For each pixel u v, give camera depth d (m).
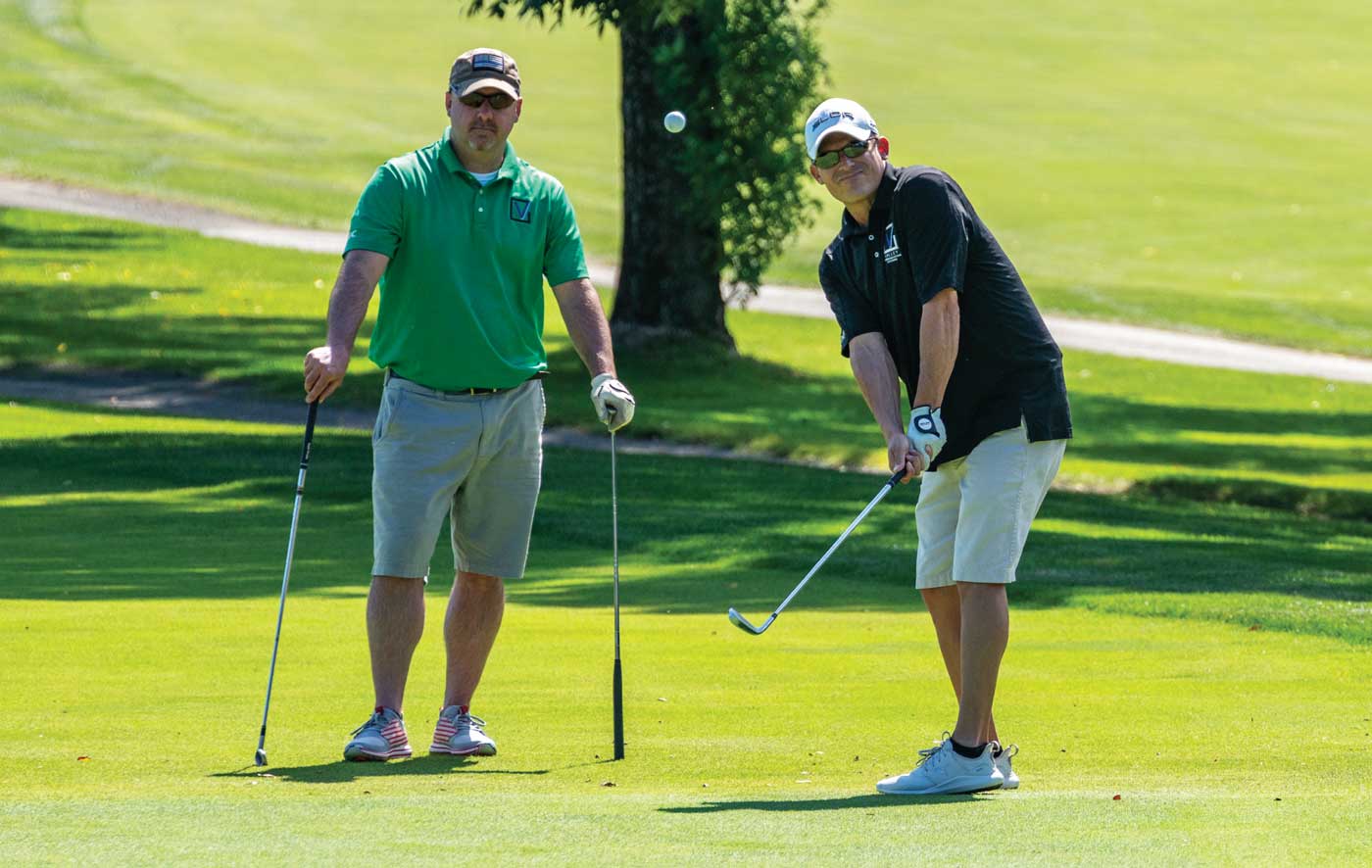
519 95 17.89
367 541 37.00
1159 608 29.45
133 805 13.24
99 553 34.34
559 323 89.75
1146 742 17.84
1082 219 131.62
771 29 69.50
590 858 11.18
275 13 185.38
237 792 14.35
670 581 32.91
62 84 151.88
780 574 34.16
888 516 42.75
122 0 185.25
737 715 19.14
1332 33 197.88
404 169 17.72
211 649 23.17
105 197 116.81
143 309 86.62
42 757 16.06
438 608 28.23
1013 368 16.25
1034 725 18.89
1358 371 92.88
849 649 24.31
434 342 17.72
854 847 11.60
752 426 64.62
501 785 15.03
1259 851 11.40
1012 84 174.50
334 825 12.37
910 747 17.28
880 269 16.73
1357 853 11.34
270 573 31.80
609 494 46.22
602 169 137.25
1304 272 120.12
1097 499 49.88
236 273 97.56
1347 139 160.00
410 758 16.78
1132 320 103.25
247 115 147.50
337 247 108.38
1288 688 21.62
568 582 32.66
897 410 16.86
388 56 172.50
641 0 61.41
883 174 16.56
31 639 23.72
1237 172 148.00
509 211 17.91
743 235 71.94
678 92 70.56
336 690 20.34
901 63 180.25
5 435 56.28
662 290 76.81
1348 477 59.97
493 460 17.98
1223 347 97.75
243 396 70.06
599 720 18.75
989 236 16.36
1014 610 29.81
